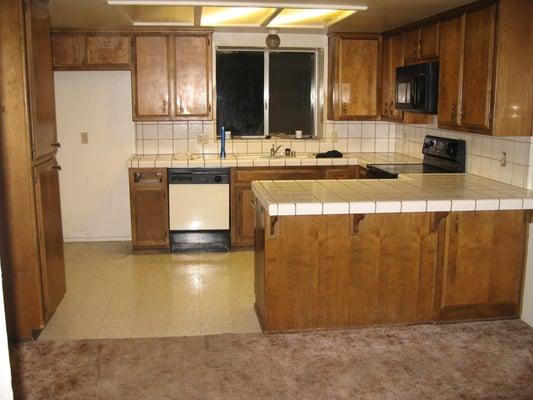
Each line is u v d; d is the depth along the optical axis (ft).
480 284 11.97
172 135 19.38
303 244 11.19
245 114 19.76
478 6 12.24
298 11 13.99
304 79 19.92
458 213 11.57
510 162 12.98
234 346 11.09
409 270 11.64
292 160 17.94
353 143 20.20
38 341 11.41
